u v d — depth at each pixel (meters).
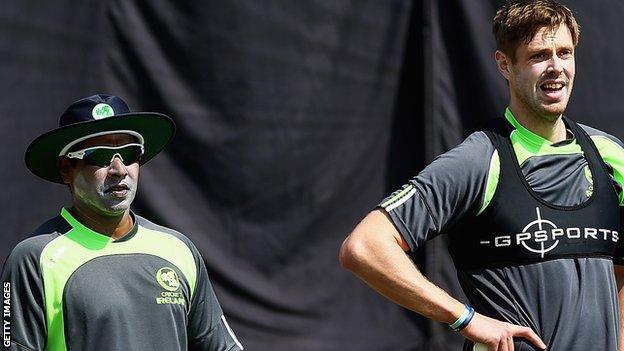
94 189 11.37
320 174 19.11
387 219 10.67
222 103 18.94
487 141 10.97
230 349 12.14
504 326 10.45
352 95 19.17
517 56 11.08
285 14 19.08
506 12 11.29
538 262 10.70
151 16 18.77
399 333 19.08
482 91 19.00
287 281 19.00
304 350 18.91
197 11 18.88
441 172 10.73
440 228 10.75
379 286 10.58
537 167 10.94
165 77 18.78
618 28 19.06
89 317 11.08
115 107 11.84
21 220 18.27
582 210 10.86
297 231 19.05
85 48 18.52
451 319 10.45
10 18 18.28
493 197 10.77
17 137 18.28
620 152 11.47
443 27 19.14
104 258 11.39
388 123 19.20
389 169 19.20
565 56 11.05
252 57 18.98
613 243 11.07
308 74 19.11
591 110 19.05
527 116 11.07
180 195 18.80
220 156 18.92
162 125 12.08
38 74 18.36
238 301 18.91
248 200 18.97
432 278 19.00
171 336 11.42
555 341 10.55
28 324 11.05
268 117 19.02
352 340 18.98
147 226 11.95
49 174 12.08
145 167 18.70
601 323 10.72
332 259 19.09
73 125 11.26
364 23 19.20
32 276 11.16
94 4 18.59
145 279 11.41
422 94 19.12
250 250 18.95
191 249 12.02
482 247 10.88
